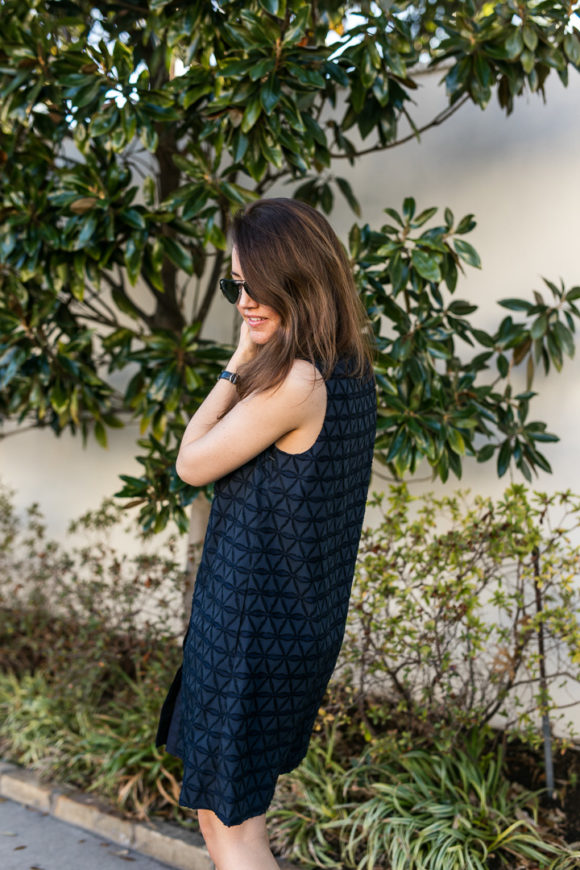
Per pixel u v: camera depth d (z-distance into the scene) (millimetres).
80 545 4129
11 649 3537
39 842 2504
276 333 1423
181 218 2613
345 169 3291
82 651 3059
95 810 2562
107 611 3135
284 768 1627
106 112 2404
